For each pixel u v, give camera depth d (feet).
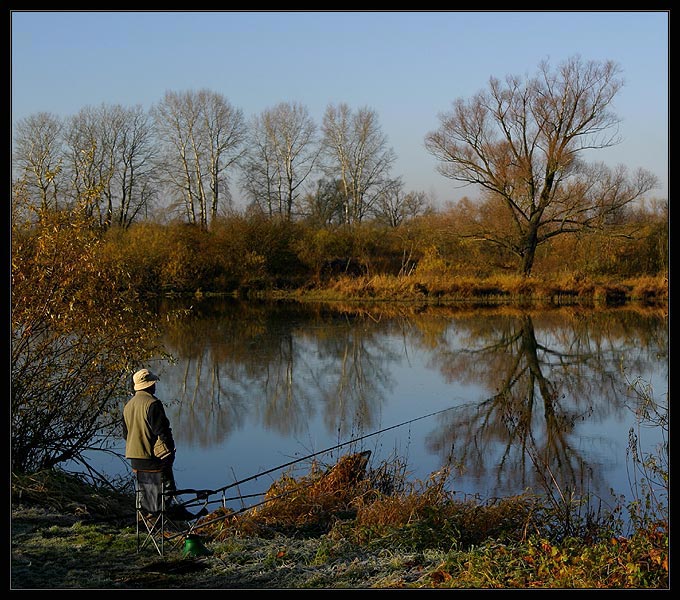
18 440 30.76
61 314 31.19
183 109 174.09
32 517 25.07
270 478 36.27
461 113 134.51
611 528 25.80
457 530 25.22
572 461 38.81
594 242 135.64
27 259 31.30
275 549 23.48
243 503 32.07
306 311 117.19
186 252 142.51
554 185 133.08
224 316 110.42
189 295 141.18
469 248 144.46
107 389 34.17
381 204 206.28
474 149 135.74
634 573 19.48
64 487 28.71
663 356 74.49
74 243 32.01
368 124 195.21
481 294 131.54
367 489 31.30
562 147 129.39
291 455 40.32
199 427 46.96
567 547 22.48
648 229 136.36
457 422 48.14
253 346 81.15
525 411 50.85
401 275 139.85
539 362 72.08
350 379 63.41
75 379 32.63
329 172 197.16
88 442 35.09
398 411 51.78
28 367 31.50
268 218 156.15
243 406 52.95
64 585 19.40
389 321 104.01
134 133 165.89
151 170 169.48
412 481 34.17
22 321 30.68
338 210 201.26
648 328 94.89
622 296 130.00
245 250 146.41
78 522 24.73
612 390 58.39
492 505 28.09
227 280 142.92
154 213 173.88
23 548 22.08
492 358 74.59
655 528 22.98
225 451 41.47
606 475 36.24
